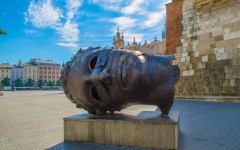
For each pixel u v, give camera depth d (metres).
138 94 4.06
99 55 4.43
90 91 4.39
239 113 7.74
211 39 13.50
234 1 12.54
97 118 4.47
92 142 4.42
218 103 11.43
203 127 5.66
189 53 14.55
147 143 4.00
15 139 5.04
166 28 16.03
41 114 9.72
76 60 4.77
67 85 4.87
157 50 45.41
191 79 14.32
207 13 13.77
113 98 4.27
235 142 4.25
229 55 12.62
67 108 12.11
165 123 3.89
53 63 130.62
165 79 4.28
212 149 3.86
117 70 4.07
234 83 12.31
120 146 4.15
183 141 4.38
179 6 15.33
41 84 113.38
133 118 4.36
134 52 4.21
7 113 10.48
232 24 12.59
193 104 11.27
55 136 5.25
